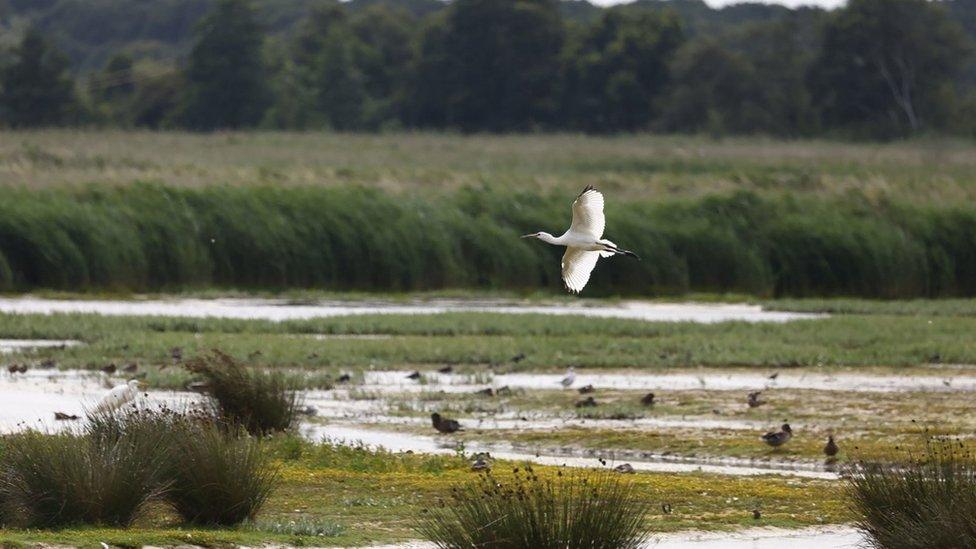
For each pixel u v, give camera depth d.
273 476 14.02
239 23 89.75
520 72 89.94
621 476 16.56
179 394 22.39
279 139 74.31
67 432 14.65
